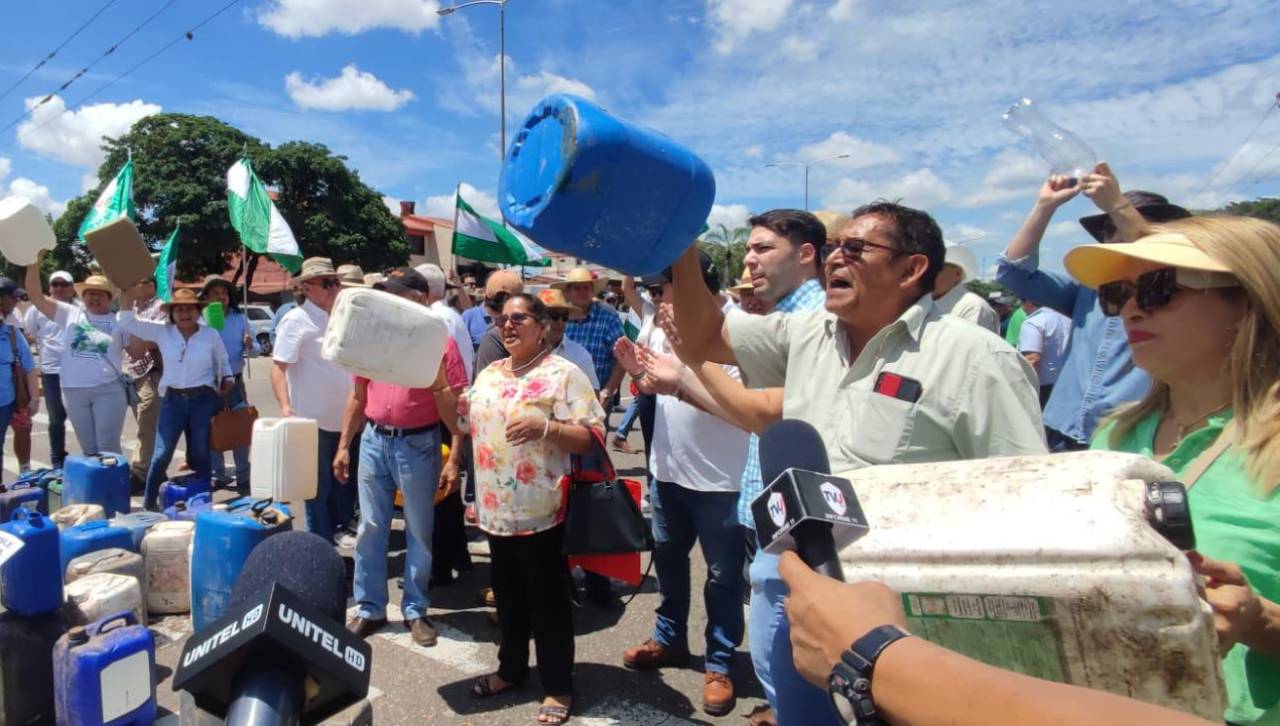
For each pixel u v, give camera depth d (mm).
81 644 2783
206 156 29844
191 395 5910
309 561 1132
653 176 1437
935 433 1703
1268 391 1326
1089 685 987
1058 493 1061
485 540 5340
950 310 4031
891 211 1830
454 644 3783
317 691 936
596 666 3551
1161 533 980
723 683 3139
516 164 1519
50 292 7504
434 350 3277
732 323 2205
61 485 4973
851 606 932
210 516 3602
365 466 3816
